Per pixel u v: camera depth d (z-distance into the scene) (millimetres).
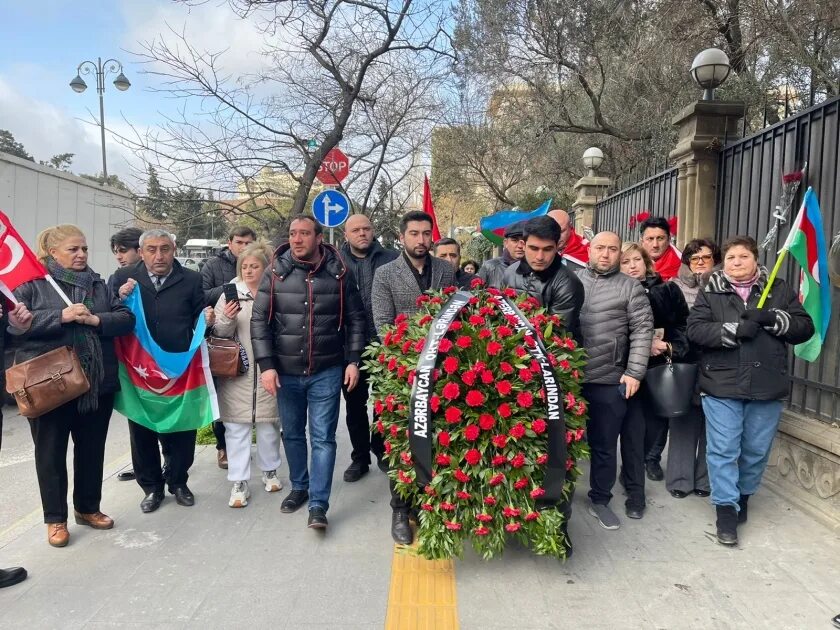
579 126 13438
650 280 4477
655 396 4133
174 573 3488
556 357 3375
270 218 10398
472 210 25828
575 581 3363
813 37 8328
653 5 10906
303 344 4086
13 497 4984
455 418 3143
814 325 3756
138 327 4289
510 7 12750
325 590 3295
